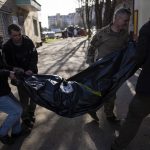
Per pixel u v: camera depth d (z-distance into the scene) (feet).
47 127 16.08
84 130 15.46
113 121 16.21
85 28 147.84
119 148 12.00
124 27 14.43
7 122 12.92
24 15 75.56
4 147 13.83
